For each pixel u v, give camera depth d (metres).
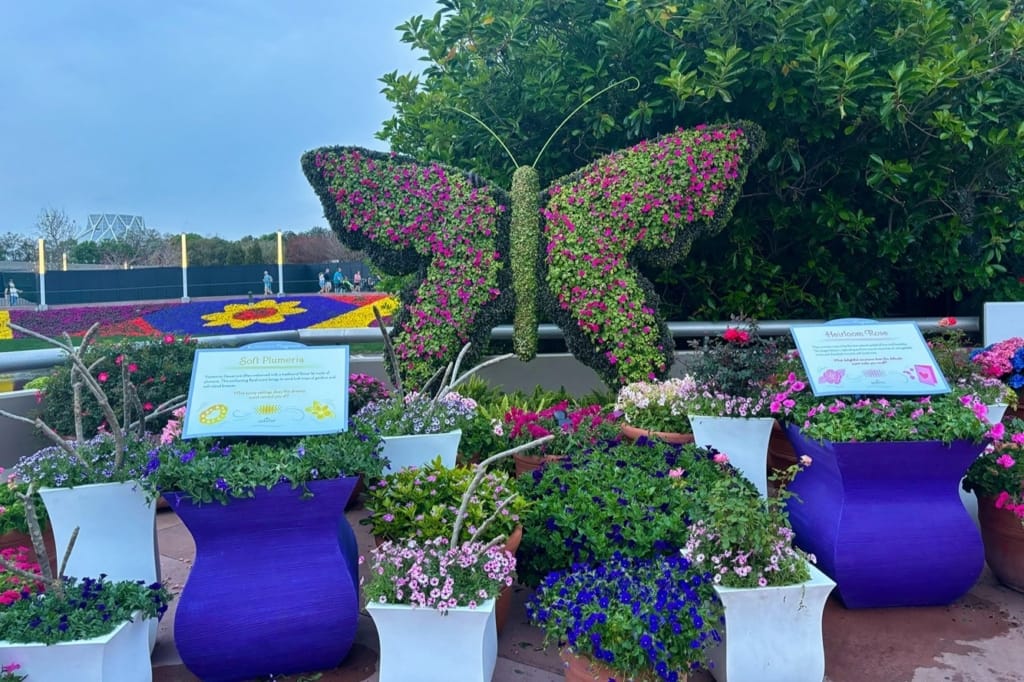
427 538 3.07
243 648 2.81
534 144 6.80
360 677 2.94
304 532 2.92
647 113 5.65
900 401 3.47
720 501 2.85
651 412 4.72
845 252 6.78
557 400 6.04
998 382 3.92
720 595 2.64
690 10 5.36
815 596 2.69
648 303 5.39
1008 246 6.76
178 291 27.44
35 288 25.55
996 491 3.59
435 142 7.10
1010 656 3.00
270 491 2.77
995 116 5.52
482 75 6.48
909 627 3.27
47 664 2.48
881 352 3.69
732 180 5.20
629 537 3.16
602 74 5.94
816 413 3.43
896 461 3.27
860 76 5.04
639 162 5.30
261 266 29.11
